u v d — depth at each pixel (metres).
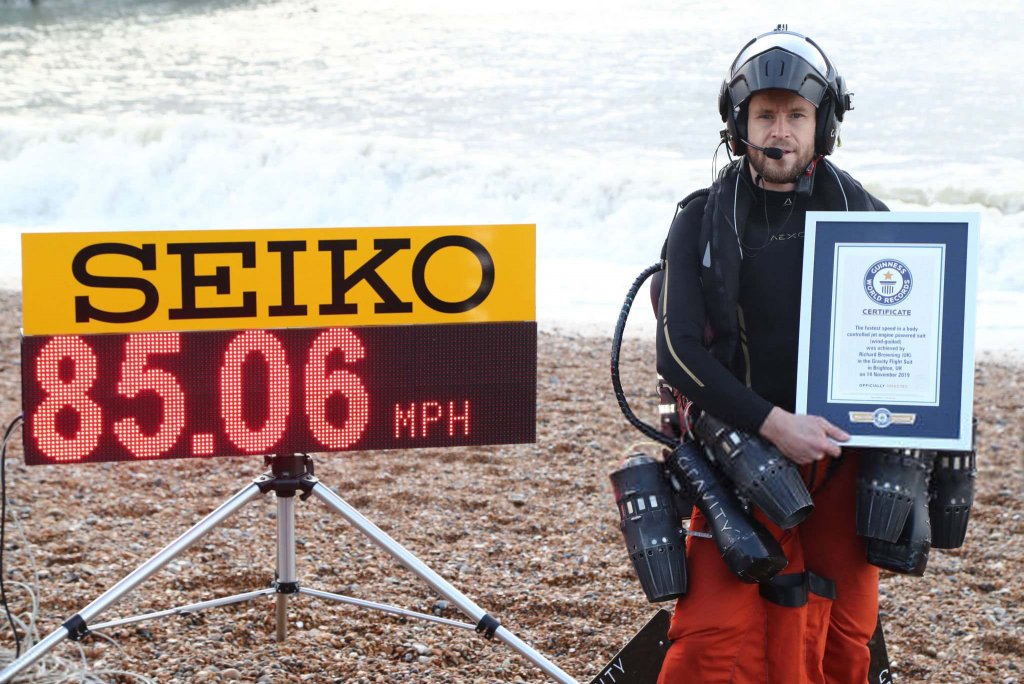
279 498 3.79
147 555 4.97
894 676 4.09
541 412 7.39
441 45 29.62
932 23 27.81
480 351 3.63
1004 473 6.43
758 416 2.74
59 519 5.40
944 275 2.79
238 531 5.30
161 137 18.39
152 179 16.67
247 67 28.17
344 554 5.07
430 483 6.10
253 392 3.54
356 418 3.60
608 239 14.11
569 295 11.04
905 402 2.79
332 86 25.48
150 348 3.47
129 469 6.21
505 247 3.60
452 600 3.51
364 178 16.30
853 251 2.81
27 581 4.60
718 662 2.87
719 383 2.77
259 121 22.22
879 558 2.90
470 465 6.44
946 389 2.79
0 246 13.19
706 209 2.89
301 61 28.58
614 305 10.60
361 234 3.53
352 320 3.56
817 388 2.82
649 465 3.00
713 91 23.59
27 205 16.14
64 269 3.40
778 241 2.91
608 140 19.86
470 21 32.69
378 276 3.55
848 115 20.64
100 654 3.98
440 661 4.05
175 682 3.79
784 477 2.74
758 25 29.69
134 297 3.45
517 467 6.40
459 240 3.56
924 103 21.28
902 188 15.52
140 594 4.52
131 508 5.60
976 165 17.05
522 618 4.49
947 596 4.80
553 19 32.19
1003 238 12.12
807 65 2.80
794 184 2.94
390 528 5.43
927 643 4.36
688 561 2.95
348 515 3.56
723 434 2.81
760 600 2.89
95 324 3.44
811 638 2.93
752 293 2.91
